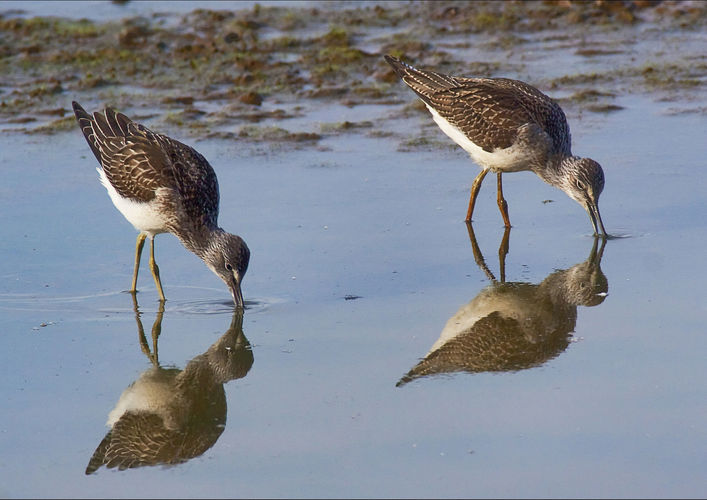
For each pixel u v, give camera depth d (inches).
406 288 501.4
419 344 442.6
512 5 1015.6
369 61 870.4
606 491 330.3
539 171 590.9
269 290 500.4
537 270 522.3
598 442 357.4
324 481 340.2
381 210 596.4
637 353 425.7
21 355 437.7
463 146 601.9
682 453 350.0
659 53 883.4
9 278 510.0
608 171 637.3
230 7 1011.9
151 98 788.0
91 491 339.3
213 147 690.8
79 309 485.1
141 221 502.0
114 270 530.0
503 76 828.6
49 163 659.4
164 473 350.3
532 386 401.4
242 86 820.6
